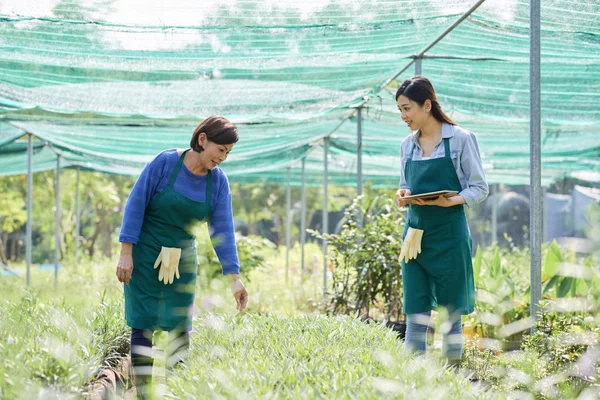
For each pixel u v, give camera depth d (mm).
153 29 4801
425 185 3975
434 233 3953
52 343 2984
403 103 4000
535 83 4238
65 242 22781
